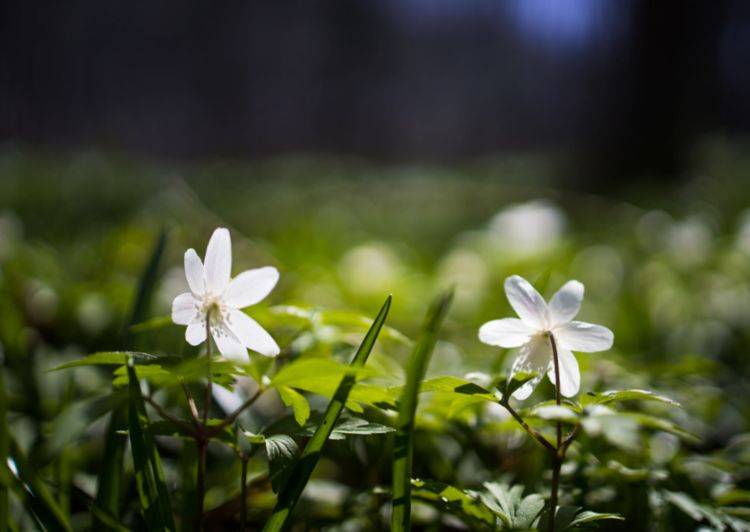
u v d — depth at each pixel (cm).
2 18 359
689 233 100
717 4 231
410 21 448
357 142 443
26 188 162
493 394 31
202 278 31
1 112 354
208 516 36
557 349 31
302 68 440
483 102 439
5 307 51
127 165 237
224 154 411
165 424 31
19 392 44
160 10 402
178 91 408
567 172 240
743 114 344
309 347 38
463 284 85
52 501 31
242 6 426
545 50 407
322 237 118
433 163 399
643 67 231
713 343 66
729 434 47
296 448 31
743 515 35
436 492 31
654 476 34
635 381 44
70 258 85
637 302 73
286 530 33
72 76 376
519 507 31
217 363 30
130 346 40
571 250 100
